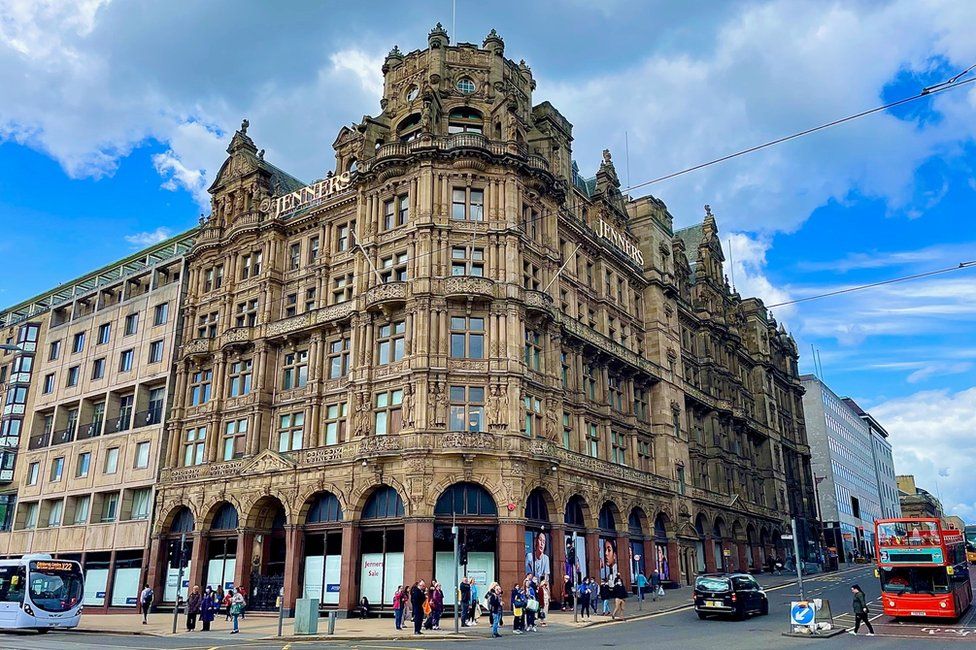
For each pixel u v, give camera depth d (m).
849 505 124.00
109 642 27.03
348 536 39.69
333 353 45.75
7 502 61.88
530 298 42.81
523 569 37.69
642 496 51.28
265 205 53.41
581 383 48.22
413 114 46.75
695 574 56.22
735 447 70.62
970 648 22.69
